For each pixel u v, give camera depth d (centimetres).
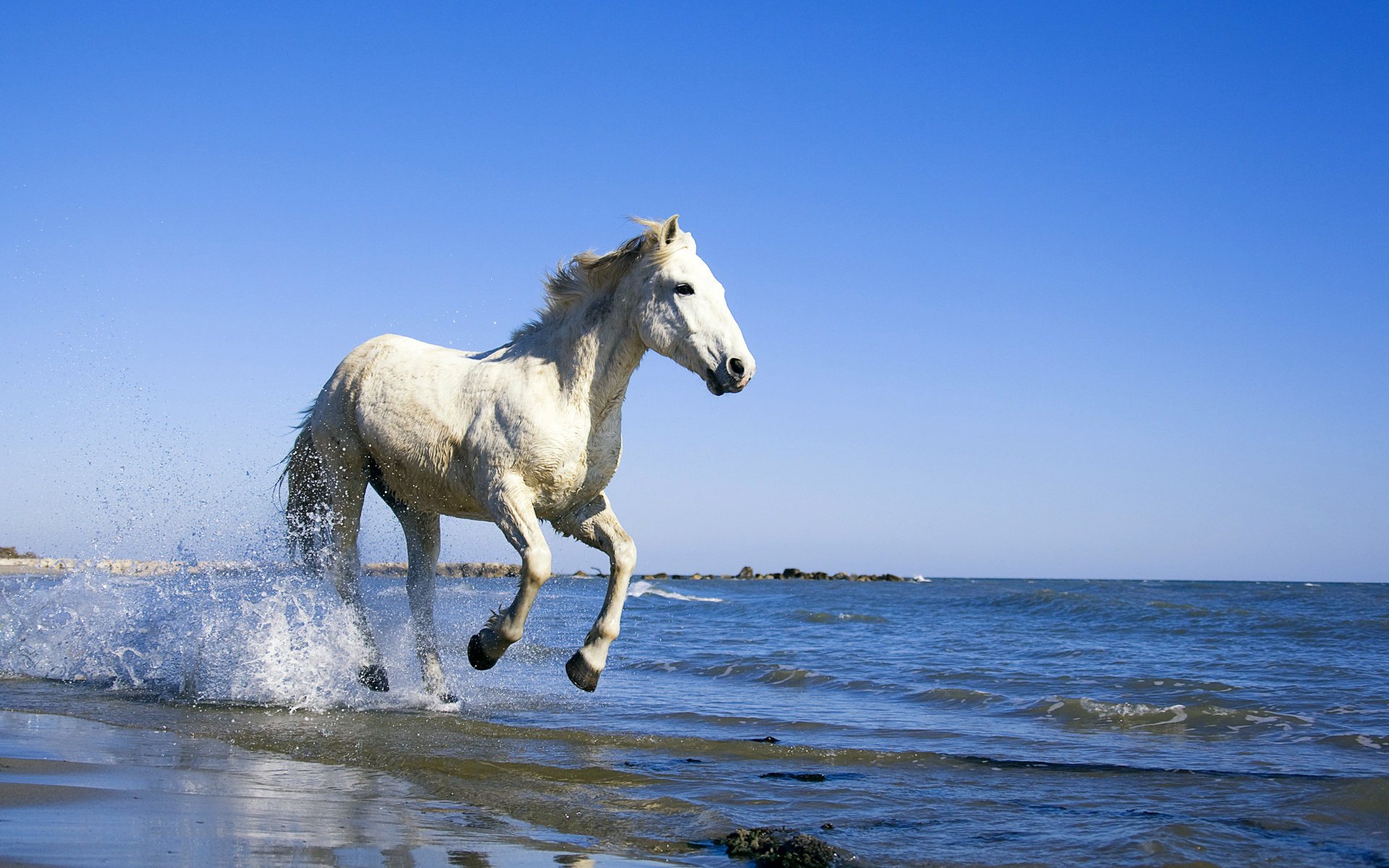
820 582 7781
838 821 382
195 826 324
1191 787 450
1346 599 2927
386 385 604
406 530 657
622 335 562
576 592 3275
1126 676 856
